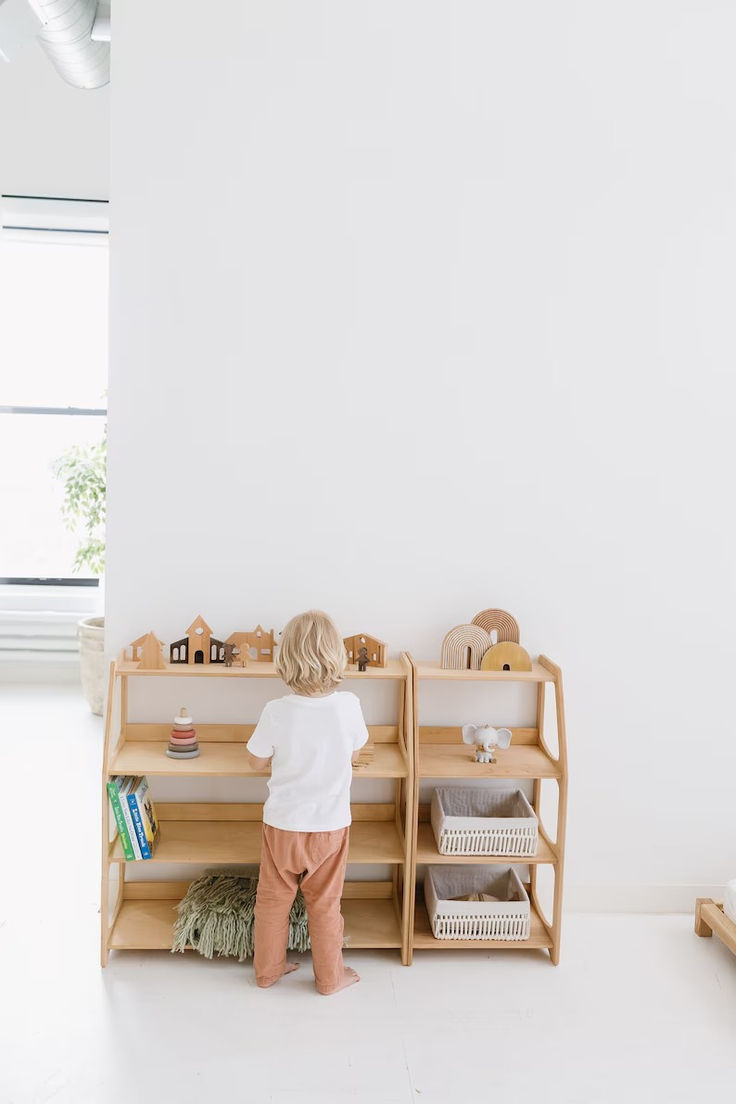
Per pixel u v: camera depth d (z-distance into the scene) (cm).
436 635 281
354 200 269
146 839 251
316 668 237
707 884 295
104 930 250
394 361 273
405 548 278
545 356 276
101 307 572
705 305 279
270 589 276
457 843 257
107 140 529
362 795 285
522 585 282
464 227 272
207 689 277
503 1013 236
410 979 250
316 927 239
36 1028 224
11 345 569
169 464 270
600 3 271
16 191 528
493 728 276
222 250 266
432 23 268
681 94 274
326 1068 213
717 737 291
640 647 286
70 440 578
